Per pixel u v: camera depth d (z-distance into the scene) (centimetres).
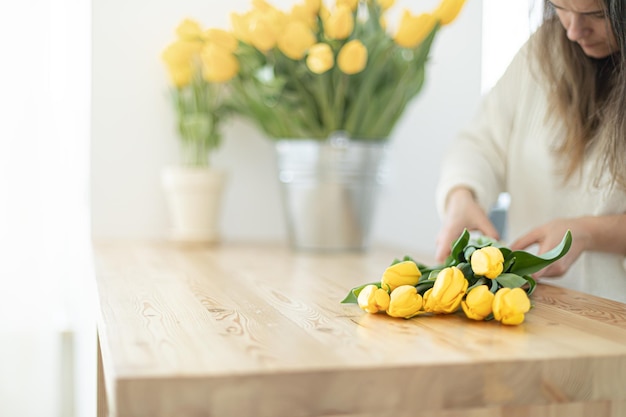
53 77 259
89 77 221
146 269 169
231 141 230
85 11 230
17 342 255
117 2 220
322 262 186
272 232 233
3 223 252
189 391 101
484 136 186
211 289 149
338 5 193
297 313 131
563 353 111
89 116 221
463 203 170
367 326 123
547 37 171
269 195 232
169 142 224
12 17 249
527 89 181
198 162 217
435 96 241
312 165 200
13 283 254
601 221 154
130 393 99
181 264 178
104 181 222
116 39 221
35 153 254
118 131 222
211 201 212
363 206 205
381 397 105
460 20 241
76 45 253
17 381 255
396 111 209
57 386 258
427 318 129
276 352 110
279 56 198
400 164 240
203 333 118
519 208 182
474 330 122
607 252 158
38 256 255
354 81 202
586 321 128
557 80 169
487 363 107
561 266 151
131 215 224
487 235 164
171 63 207
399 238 241
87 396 184
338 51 198
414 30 193
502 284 128
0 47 249
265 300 140
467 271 132
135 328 120
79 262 238
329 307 135
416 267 131
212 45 198
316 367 104
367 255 200
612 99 158
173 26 224
